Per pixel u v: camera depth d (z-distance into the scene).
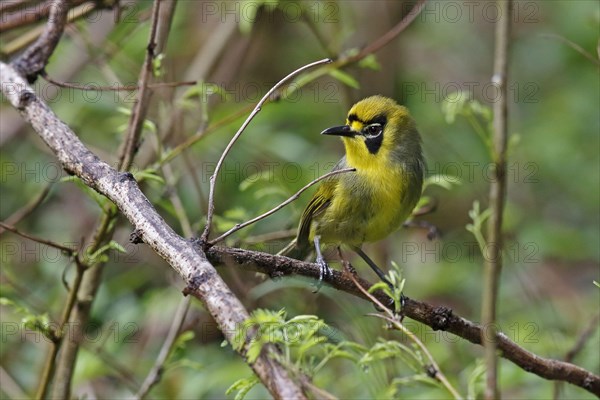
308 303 11.95
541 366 7.85
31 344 12.55
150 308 12.59
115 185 6.76
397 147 10.72
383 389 8.26
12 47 11.88
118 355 12.20
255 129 14.16
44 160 15.09
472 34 18.62
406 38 17.53
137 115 9.22
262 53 16.83
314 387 6.41
